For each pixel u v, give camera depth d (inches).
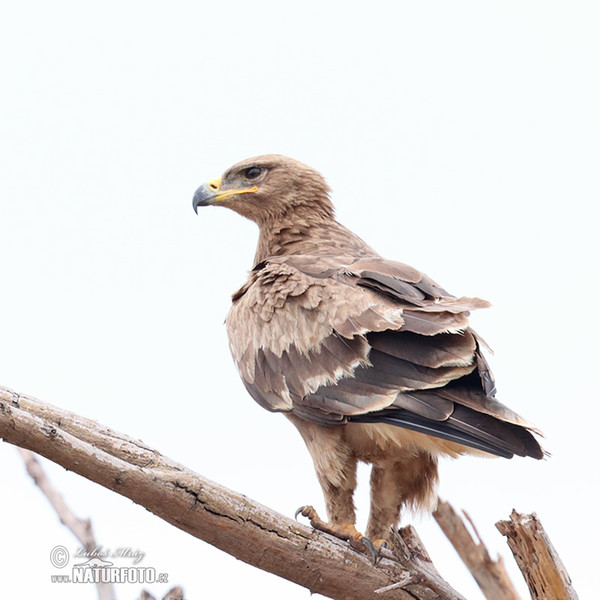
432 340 407.8
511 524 351.6
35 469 275.1
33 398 384.8
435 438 416.5
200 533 355.9
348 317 433.1
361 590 378.3
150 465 382.0
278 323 459.5
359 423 427.5
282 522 370.0
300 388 443.2
